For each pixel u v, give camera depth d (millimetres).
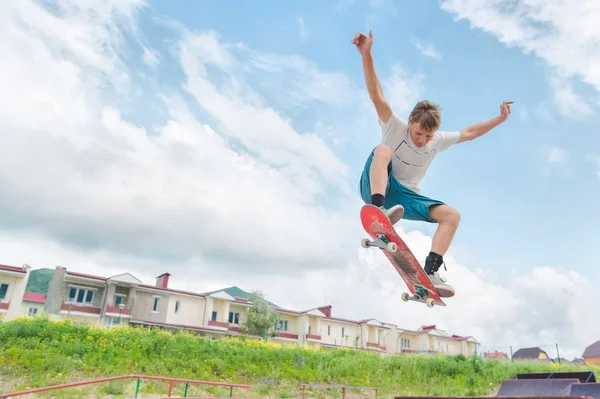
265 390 13984
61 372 12328
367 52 3898
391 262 4359
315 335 47250
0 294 32969
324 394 14711
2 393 10586
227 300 43719
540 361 28484
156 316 39812
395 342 53469
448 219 4160
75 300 37281
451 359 20938
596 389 4105
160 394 12062
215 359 15516
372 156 4223
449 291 4020
